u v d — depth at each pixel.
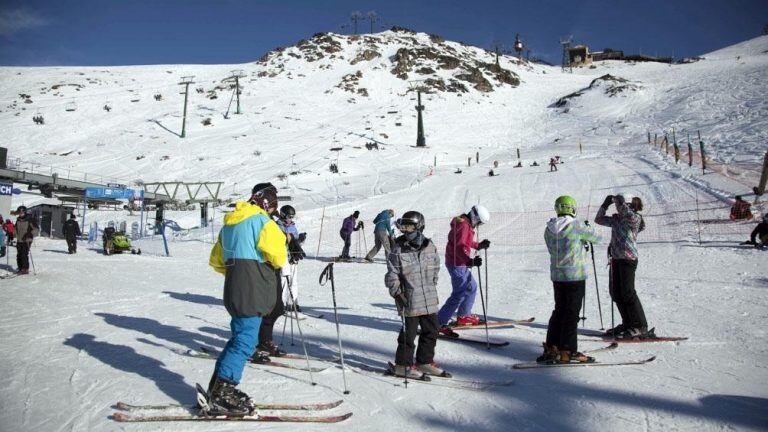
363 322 7.03
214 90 82.69
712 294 7.96
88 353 5.15
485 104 79.81
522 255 14.67
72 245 16.58
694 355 5.04
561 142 53.50
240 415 3.53
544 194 25.64
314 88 85.31
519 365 4.82
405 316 4.50
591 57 123.50
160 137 58.59
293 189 38.62
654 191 22.17
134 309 7.66
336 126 65.12
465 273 6.34
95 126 62.66
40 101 72.75
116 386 4.18
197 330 6.38
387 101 79.38
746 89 58.00
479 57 111.94
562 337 4.87
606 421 3.53
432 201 26.91
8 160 45.91
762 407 3.71
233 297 3.61
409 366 4.52
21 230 11.15
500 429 3.44
